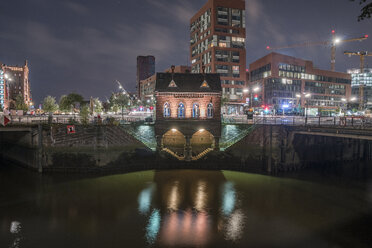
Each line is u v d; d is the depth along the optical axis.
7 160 52.19
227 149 45.09
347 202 30.75
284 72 119.81
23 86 159.75
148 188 35.62
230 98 107.31
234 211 28.33
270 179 39.69
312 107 127.38
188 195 33.03
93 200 31.28
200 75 47.34
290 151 43.59
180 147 46.62
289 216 27.02
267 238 22.67
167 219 26.42
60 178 39.44
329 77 133.75
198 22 121.56
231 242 22.05
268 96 119.00
